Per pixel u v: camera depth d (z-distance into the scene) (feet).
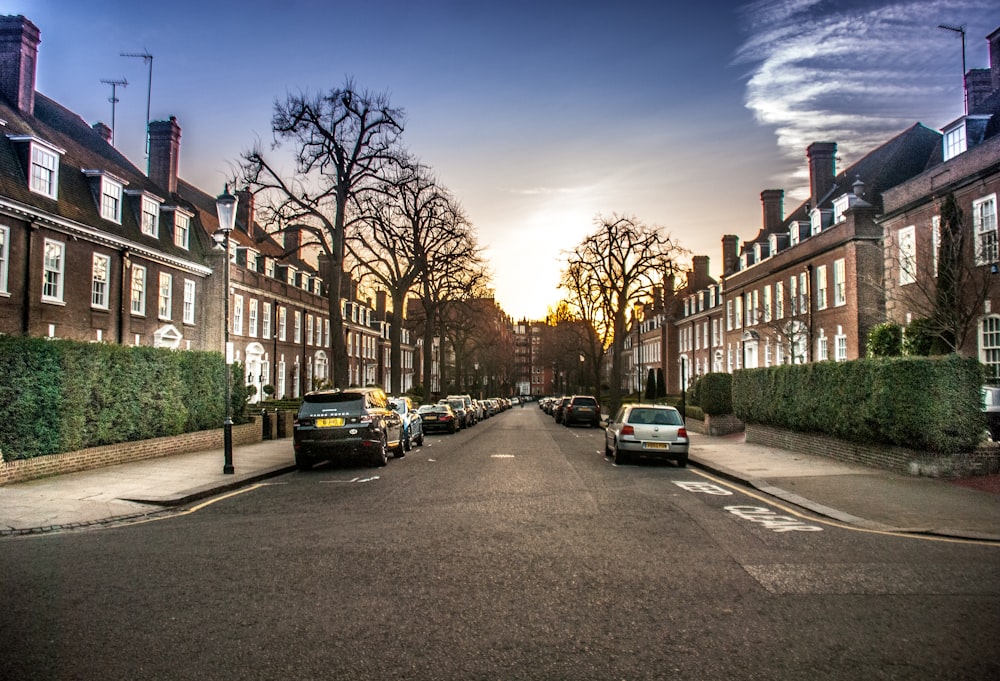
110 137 127.03
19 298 79.15
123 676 14.38
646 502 37.52
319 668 14.75
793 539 28.04
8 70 93.15
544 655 15.46
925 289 69.92
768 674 14.51
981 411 44.47
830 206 119.44
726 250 189.26
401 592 20.18
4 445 42.52
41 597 19.84
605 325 192.13
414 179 110.22
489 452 71.61
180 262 111.24
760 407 74.59
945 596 20.04
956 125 81.71
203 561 24.13
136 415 56.75
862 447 53.31
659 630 17.08
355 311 220.43
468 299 161.89
